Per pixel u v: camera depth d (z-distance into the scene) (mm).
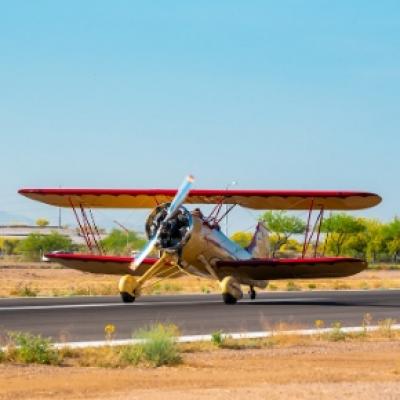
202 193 106938
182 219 104438
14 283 187125
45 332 66875
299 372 49344
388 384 44406
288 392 41438
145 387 43812
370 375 48375
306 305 102438
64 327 70750
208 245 106188
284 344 62750
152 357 52500
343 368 51188
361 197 105375
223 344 61094
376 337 68188
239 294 105000
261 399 39406
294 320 79938
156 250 105688
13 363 51594
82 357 54062
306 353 58156
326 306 100438
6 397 40625
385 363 53531
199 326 73062
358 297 127375
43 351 52844
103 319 78250
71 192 112062
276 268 107250
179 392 41625
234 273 110188
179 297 123500
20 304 101062
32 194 113312
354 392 41469
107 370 49750
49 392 42094
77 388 43250
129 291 105062
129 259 112812
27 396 40969
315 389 42406
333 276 111938
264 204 110688
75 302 106188
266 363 53156
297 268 106875
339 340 65938
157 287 154250
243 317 82062
